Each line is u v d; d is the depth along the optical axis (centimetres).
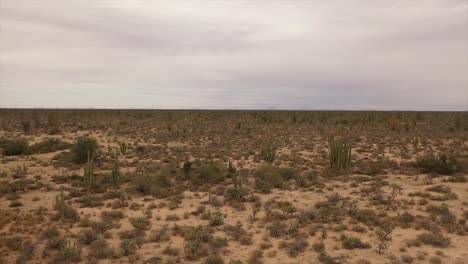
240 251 1070
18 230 1230
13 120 6412
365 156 2823
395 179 1998
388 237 1145
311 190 1770
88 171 1819
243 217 1388
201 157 2805
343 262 976
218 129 5069
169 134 4281
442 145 3319
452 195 1584
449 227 1222
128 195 1717
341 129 4806
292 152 2923
